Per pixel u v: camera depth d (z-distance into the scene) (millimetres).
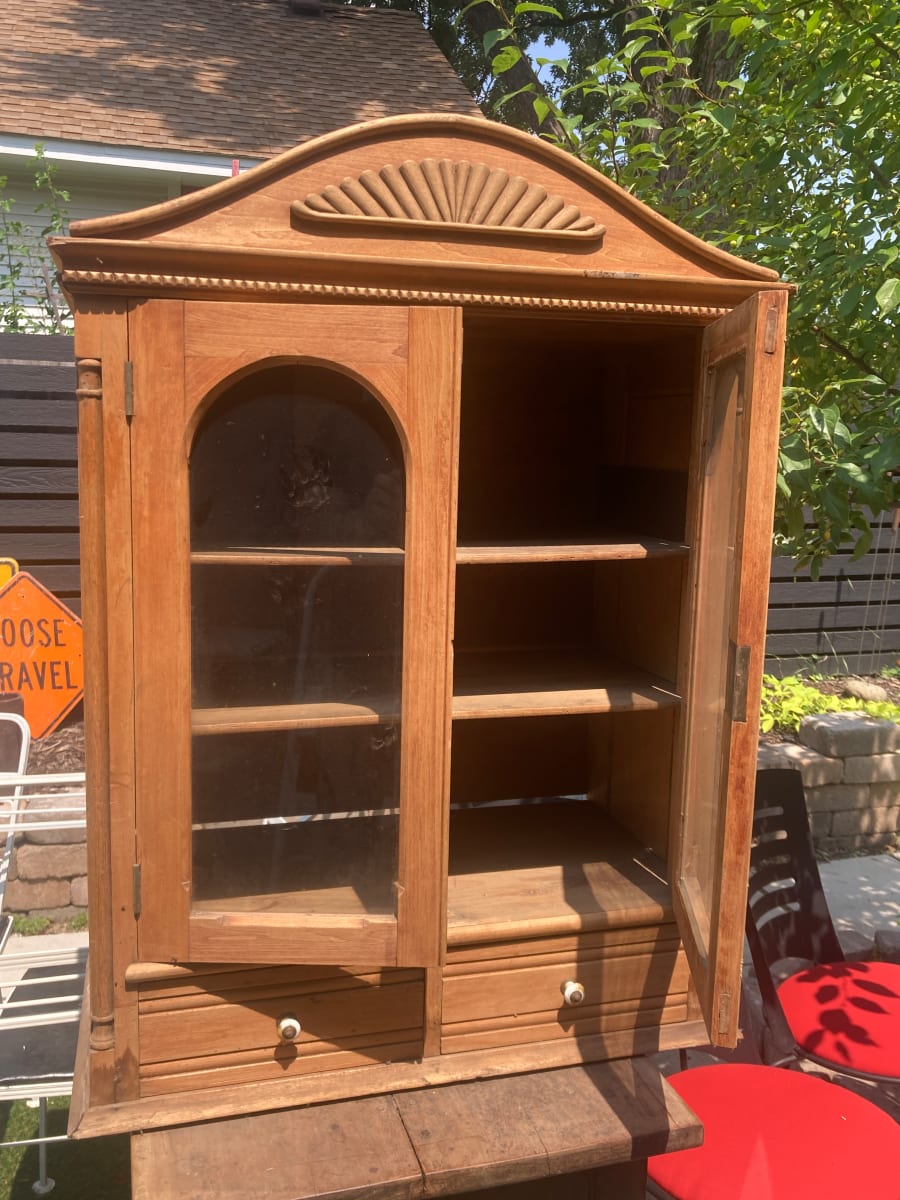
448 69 8195
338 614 1609
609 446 2316
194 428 1513
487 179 1601
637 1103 1681
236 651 1598
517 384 2322
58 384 4000
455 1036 1763
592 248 1648
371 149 1566
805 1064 2893
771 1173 1771
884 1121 1932
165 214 1470
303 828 1639
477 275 1562
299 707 1620
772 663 5344
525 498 2367
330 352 1514
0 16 7477
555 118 2975
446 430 1554
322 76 7723
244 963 1608
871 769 4238
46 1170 2408
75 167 6527
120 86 6930
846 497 2629
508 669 2137
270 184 1521
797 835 2668
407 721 1595
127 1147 2547
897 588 5492
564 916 1787
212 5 8352
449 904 1837
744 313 1466
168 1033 1626
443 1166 1513
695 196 3219
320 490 1583
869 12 2500
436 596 1586
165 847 1569
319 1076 1695
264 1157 1523
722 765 1487
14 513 4027
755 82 2668
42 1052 2639
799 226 2719
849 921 3590
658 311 1672
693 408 1826
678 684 1883
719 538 1637
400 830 1619
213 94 7121
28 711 3957
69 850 3402
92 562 1503
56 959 2342
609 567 2316
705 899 1634
